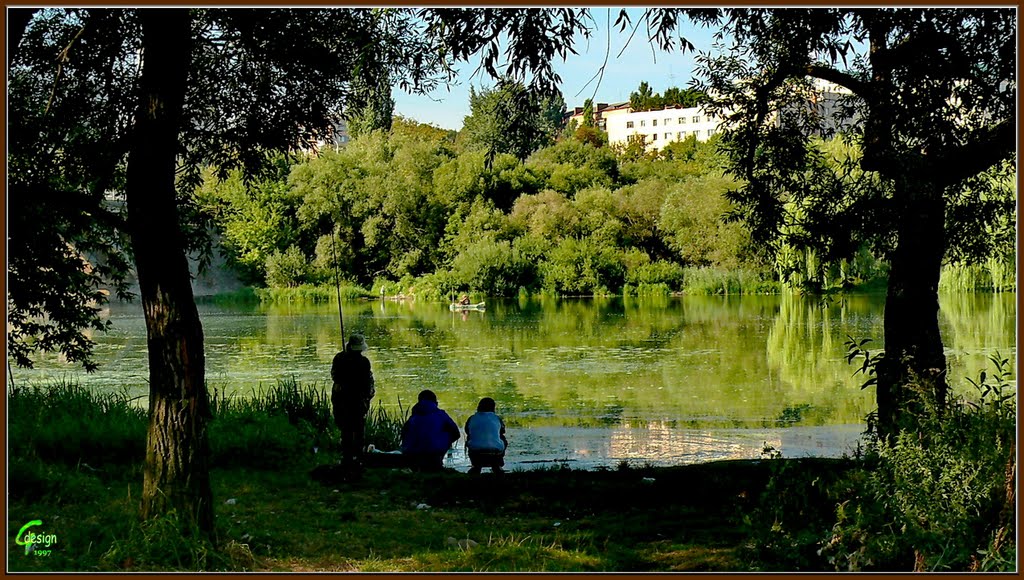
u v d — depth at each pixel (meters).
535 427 14.34
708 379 19.80
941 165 8.34
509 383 19.55
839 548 4.59
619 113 129.88
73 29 8.85
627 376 20.44
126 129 9.22
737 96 10.45
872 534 4.55
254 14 8.84
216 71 9.51
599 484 8.53
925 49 8.24
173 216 5.82
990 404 5.06
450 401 17.19
